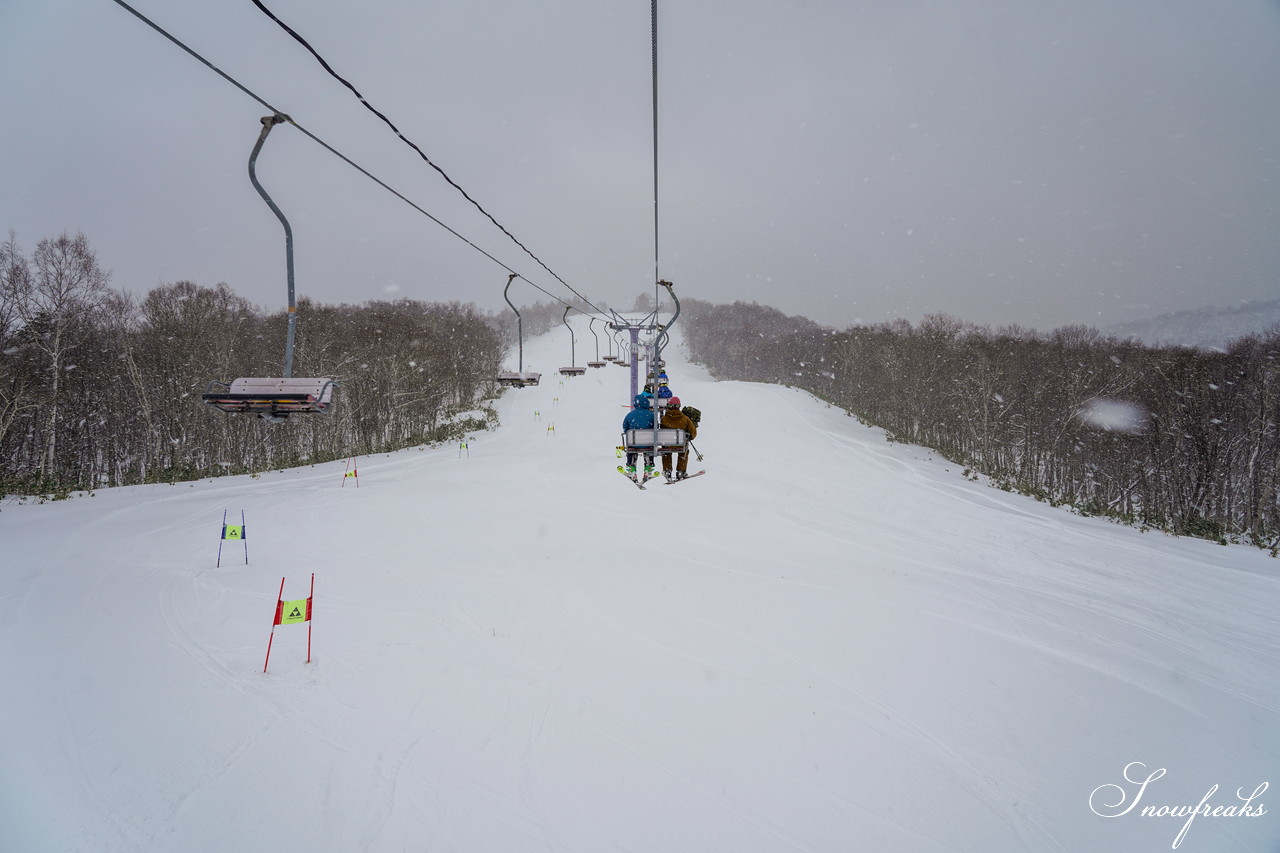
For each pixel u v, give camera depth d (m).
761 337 119.94
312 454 44.50
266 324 61.84
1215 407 38.66
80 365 40.31
